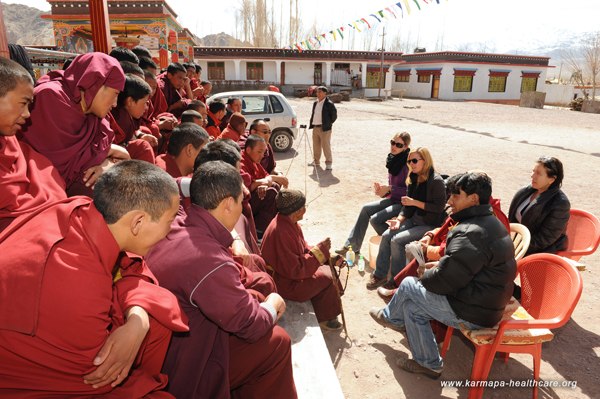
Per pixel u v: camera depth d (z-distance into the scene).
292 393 2.13
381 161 10.44
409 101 35.09
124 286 1.39
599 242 3.86
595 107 30.50
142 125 3.92
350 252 5.04
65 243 1.16
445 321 3.01
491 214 2.86
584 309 4.09
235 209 1.89
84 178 2.07
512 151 12.05
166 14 12.95
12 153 1.56
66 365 1.12
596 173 9.52
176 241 1.76
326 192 7.80
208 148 2.82
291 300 3.40
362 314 4.04
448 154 11.45
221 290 1.70
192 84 9.03
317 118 9.37
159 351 1.49
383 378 3.16
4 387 1.09
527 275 3.20
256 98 11.02
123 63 3.33
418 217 4.43
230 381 1.98
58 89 1.95
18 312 1.04
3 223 1.47
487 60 39.47
